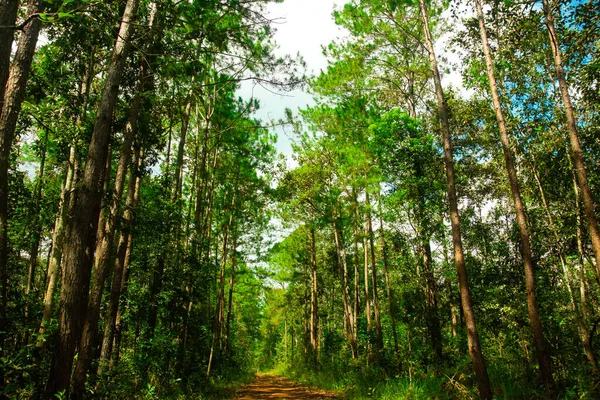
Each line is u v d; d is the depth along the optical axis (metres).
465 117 13.84
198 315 15.55
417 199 13.92
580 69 9.97
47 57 9.30
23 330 6.61
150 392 8.14
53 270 8.38
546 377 7.80
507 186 14.05
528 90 12.67
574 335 10.47
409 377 11.31
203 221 17.95
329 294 34.97
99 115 6.30
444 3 14.50
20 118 9.05
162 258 11.52
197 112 17.19
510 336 12.08
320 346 28.19
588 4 8.74
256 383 22.08
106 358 8.18
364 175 15.84
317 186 18.97
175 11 8.32
